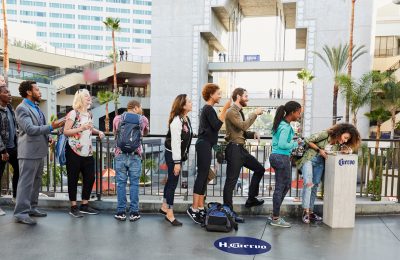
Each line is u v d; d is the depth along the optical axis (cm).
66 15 11262
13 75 2597
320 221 474
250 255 348
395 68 3250
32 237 385
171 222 443
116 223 446
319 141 472
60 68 4000
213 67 3647
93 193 562
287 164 443
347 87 2327
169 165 441
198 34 3344
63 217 468
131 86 4731
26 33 5159
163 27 3431
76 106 451
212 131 439
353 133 449
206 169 444
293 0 3072
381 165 627
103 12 11531
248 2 3569
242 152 458
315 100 3017
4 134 450
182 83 3400
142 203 505
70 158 461
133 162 455
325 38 3006
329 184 453
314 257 346
